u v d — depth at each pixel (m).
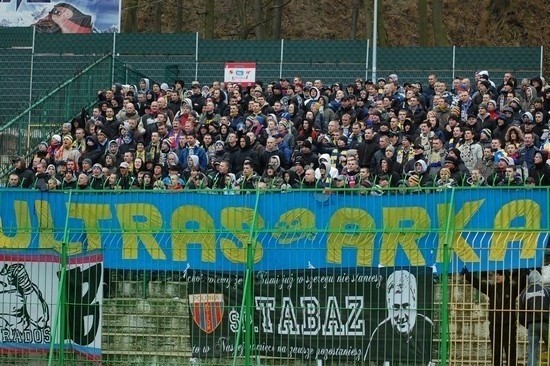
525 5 60.41
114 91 35.31
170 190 21.38
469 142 28.03
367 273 20.03
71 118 36.91
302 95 34.53
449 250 19.45
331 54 41.97
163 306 20.83
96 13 44.66
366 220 20.50
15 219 22.03
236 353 19.80
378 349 19.88
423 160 26.58
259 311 20.41
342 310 20.08
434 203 20.20
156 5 57.38
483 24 60.28
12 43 43.75
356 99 33.09
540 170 25.56
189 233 20.80
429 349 19.62
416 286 19.77
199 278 20.75
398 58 41.75
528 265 19.41
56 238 21.31
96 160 31.31
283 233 20.44
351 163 26.77
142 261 20.95
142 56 42.53
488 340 19.52
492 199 20.03
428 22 60.72
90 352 20.89
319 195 20.64
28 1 44.94
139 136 32.03
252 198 21.02
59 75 41.78
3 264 21.30
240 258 20.59
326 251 20.23
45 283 21.11
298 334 20.22
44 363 20.98
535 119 29.89
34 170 30.39
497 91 33.16
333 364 20.05
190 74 42.22
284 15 60.91
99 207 21.69
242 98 34.72
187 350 20.66
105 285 21.03
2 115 41.72
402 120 30.58
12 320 21.20
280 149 29.30
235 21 60.69
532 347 19.06
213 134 31.67
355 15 55.09
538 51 40.84
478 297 19.55
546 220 19.88
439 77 41.25
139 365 20.75
